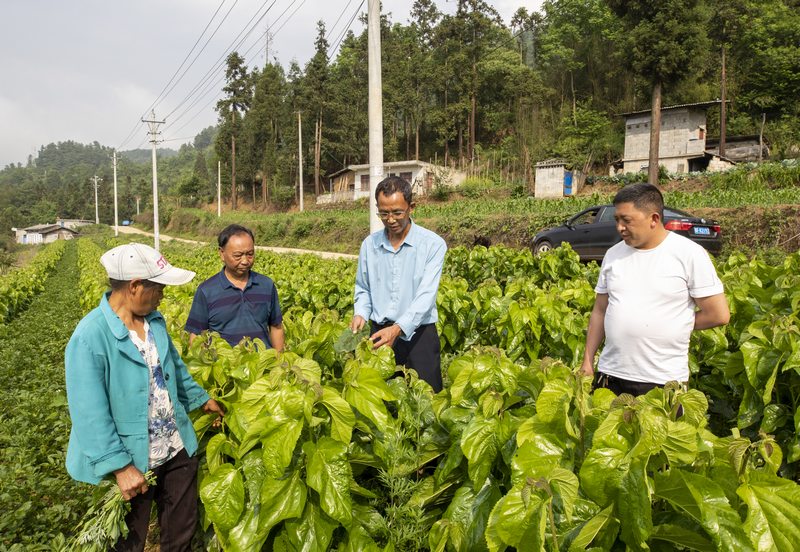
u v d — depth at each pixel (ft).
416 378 9.69
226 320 13.57
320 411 7.96
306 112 199.72
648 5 86.07
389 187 11.74
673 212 40.40
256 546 7.75
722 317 9.77
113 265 8.38
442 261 12.42
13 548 11.38
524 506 5.86
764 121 127.65
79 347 8.06
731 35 150.41
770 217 47.75
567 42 196.85
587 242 44.57
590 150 139.95
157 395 8.94
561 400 6.68
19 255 224.74
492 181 143.95
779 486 5.97
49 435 17.60
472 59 186.39
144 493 9.06
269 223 144.77
